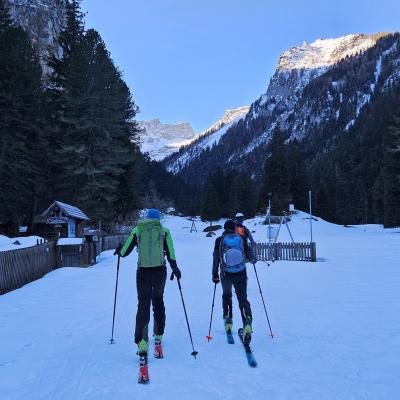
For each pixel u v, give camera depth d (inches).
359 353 217.8
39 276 572.4
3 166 1134.4
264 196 3120.1
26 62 1235.9
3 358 208.8
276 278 533.0
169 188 5954.7
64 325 281.0
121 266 710.5
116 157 1460.4
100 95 1408.7
